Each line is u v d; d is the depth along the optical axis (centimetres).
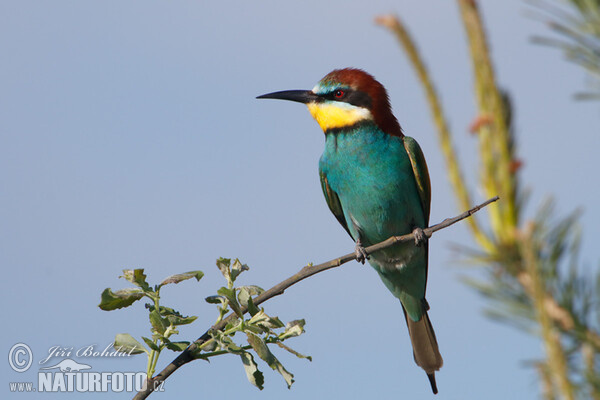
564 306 380
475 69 439
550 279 385
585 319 380
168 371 590
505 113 436
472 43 440
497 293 411
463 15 441
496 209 427
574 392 359
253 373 589
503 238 416
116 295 605
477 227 434
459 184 468
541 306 370
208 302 644
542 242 386
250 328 602
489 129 436
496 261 414
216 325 614
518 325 398
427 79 492
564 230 385
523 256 397
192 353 597
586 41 402
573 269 386
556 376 357
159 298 611
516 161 432
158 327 591
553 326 377
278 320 611
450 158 476
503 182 428
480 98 439
